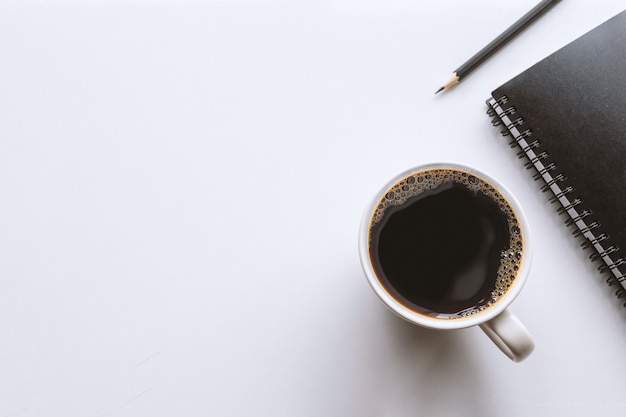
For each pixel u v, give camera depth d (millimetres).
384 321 368
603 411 360
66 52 398
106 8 401
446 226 347
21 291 371
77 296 371
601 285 372
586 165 364
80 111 391
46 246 376
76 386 364
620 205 357
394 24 400
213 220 379
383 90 393
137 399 363
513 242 338
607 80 366
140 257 375
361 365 365
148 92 393
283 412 363
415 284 341
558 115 369
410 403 363
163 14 401
